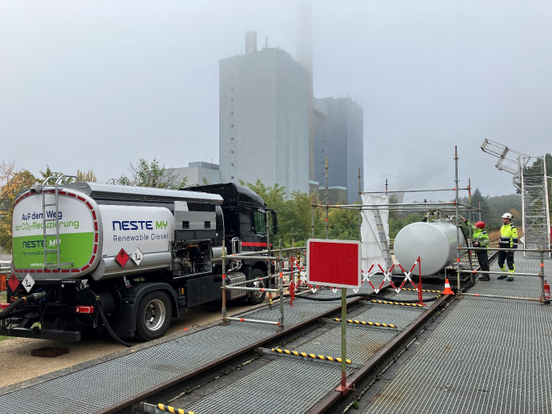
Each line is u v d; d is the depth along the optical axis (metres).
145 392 4.27
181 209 8.29
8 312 6.51
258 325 7.25
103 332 7.41
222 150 83.62
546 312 8.22
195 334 6.68
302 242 23.92
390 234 18.78
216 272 9.70
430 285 11.82
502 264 12.83
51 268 6.84
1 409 4.00
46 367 6.21
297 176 84.88
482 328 7.04
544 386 4.55
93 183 6.88
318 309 8.47
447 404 4.15
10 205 17.73
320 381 4.76
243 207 10.94
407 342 6.46
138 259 7.27
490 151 28.11
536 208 26.48
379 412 4.04
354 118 123.19
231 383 4.77
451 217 13.29
